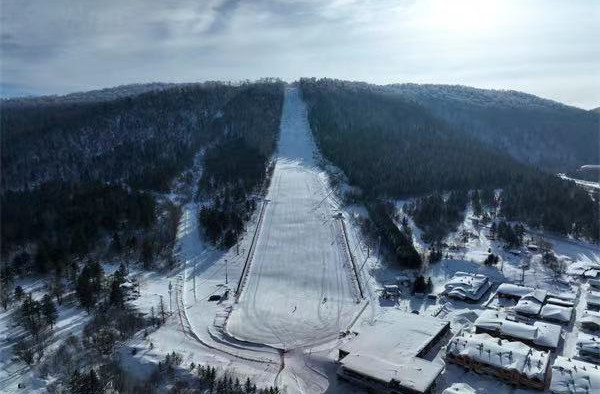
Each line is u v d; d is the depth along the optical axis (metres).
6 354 77.44
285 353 81.94
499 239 133.88
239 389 69.69
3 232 123.50
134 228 132.50
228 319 93.00
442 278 112.31
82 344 80.19
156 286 106.81
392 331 82.81
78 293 95.69
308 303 100.19
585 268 114.25
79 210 134.50
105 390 68.69
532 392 67.88
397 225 140.62
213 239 130.88
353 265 118.12
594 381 66.44
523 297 97.06
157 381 71.88
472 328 85.75
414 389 66.69
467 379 71.81
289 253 125.88
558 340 79.81
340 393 70.81
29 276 109.50
